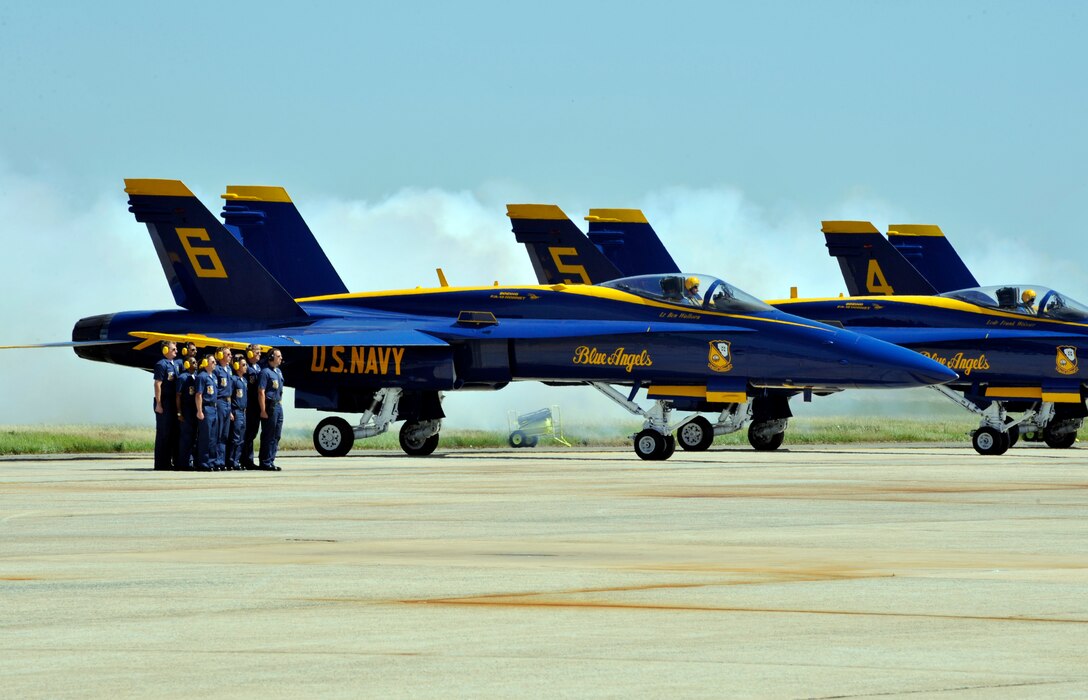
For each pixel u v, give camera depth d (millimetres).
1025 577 41094
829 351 123500
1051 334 144750
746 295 128250
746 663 28828
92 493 76938
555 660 29172
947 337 147125
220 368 105188
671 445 127000
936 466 110500
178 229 138375
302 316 137750
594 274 168625
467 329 132000
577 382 132625
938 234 185000
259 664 28797
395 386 131875
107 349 139625
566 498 72500
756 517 60969
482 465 113250
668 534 53625
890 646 30625
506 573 42031
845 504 68188
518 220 170625
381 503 69312
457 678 27422
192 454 105625
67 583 39906
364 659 29281
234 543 50406
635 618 34125
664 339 126562
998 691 26203
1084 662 28906
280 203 155750
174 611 35156
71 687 26641
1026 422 149250
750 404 146000
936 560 45219
